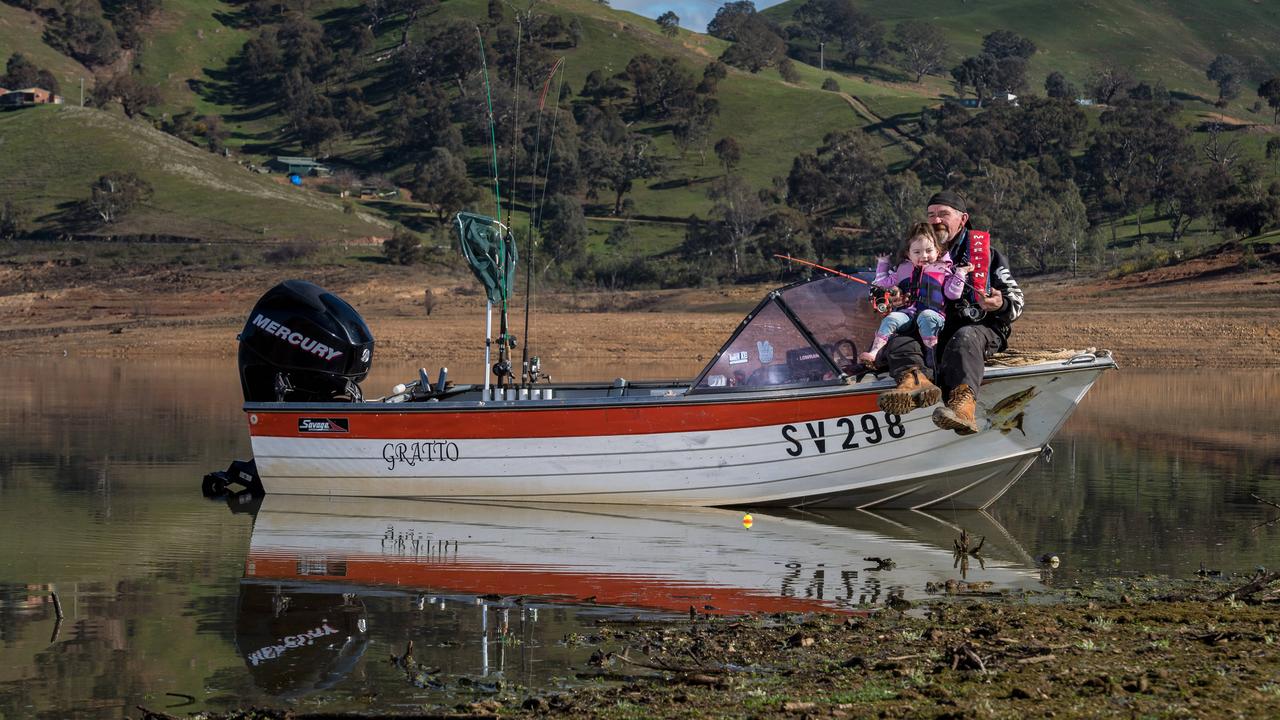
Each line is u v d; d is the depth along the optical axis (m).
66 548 9.05
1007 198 136.75
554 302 84.44
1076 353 10.47
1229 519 10.31
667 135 196.00
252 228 127.19
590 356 48.56
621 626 6.57
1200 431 18.23
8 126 160.38
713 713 4.85
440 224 148.38
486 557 8.70
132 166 147.88
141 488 12.20
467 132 193.88
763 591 7.50
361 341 12.11
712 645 6.02
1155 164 153.12
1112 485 12.41
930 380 8.53
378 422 11.51
